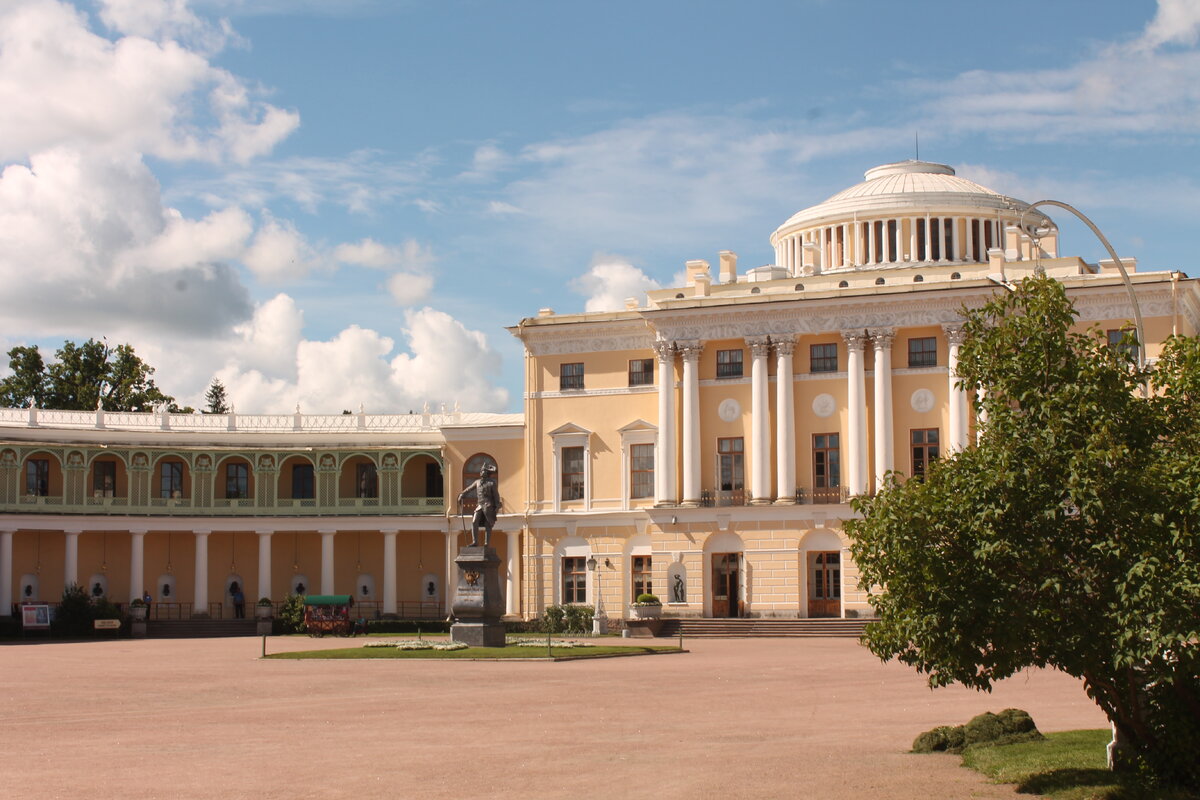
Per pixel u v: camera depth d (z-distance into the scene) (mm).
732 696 37344
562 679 43469
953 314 76062
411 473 94938
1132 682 20938
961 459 21609
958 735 25703
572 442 85250
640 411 84000
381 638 75750
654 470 83062
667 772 23109
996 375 21875
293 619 85750
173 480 93500
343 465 93812
